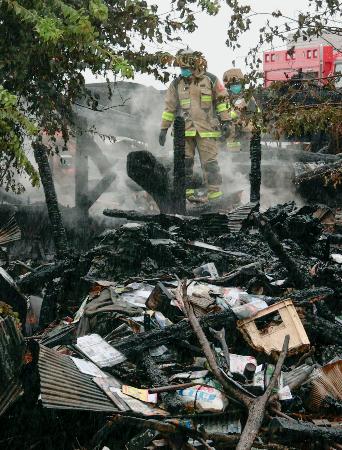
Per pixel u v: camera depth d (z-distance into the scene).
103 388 3.38
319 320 4.65
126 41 6.08
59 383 3.17
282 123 5.35
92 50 5.05
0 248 7.39
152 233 6.41
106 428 3.12
